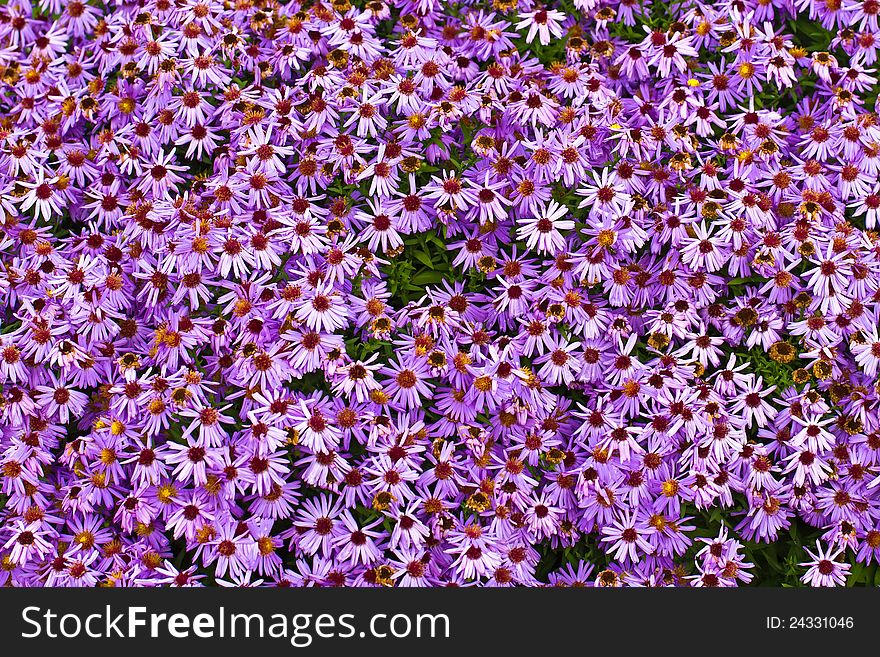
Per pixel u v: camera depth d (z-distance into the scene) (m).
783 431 1.43
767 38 1.48
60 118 1.50
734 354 1.44
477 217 1.45
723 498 1.42
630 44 1.50
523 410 1.42
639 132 1.45
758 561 1.45
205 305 1.43
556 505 1.42
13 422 1.42
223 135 1.48
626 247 1.42
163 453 1.41
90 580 1.40
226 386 1.42
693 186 1.45
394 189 1.44
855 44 1.49
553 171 1.44
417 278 1.44
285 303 1.41
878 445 1.43
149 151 1.47
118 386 1.41
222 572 1.40
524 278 1.44
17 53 1.54
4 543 1.42
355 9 1.49
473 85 1.47
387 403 1.41
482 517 1.42
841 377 1.44
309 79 1.46
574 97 1.47
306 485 1.42
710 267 1.43
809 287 1.44
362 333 1.42
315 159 1.44
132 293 1.44
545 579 1.44
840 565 1.42
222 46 1.48
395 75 1.46
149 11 1.50
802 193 1.45
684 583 1.42
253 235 1.43
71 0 1.54
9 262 1.46
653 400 1.42
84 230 1.47
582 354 1.43
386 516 1.41
